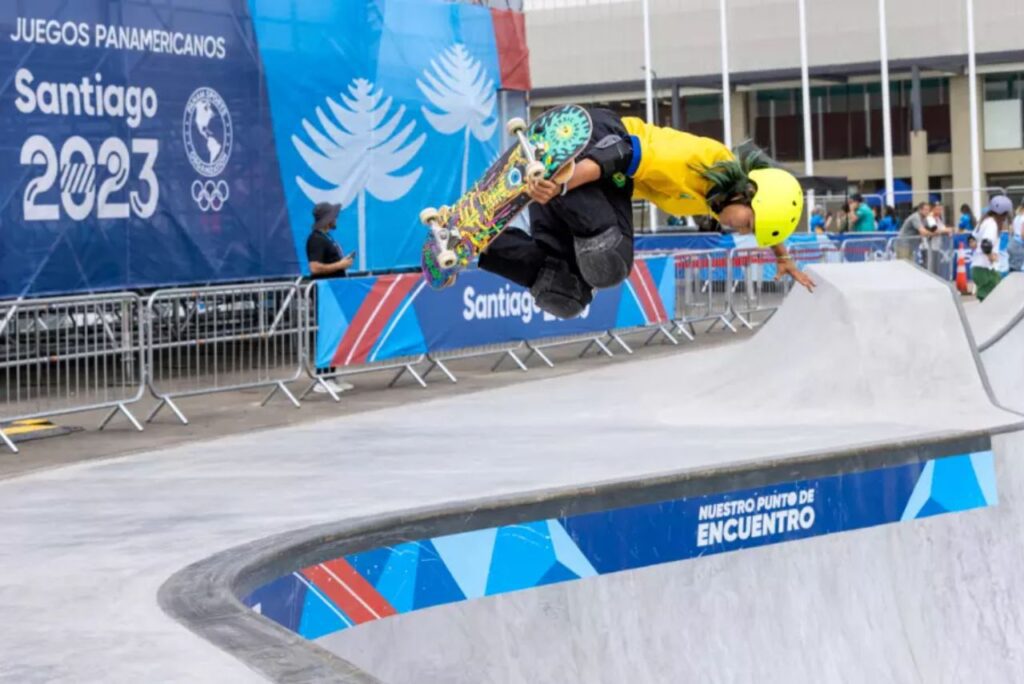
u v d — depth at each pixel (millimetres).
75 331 13703
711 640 9797
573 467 11359
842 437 12555
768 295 25812
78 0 16484
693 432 13273
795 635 10227
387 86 21000
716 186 8266
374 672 8117
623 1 51000
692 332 23016
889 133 43125
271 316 15578
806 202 40344
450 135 22281
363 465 11742
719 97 54250
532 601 9008
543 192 7832
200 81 18141
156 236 17562
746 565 10133
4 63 15633
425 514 8359
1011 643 11664
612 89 51562
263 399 16312
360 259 20766
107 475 11469
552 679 8938
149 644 6051
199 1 18094
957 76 50531
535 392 16578
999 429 12305
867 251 28781
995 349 16172
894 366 14391
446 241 8375
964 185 50969
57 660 5887
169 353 14695
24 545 8641
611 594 9406
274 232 19281
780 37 48938
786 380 14656
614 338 20562
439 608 8531
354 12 20438
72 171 16453
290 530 8945
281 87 19328
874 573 10891
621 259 8094
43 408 13477
